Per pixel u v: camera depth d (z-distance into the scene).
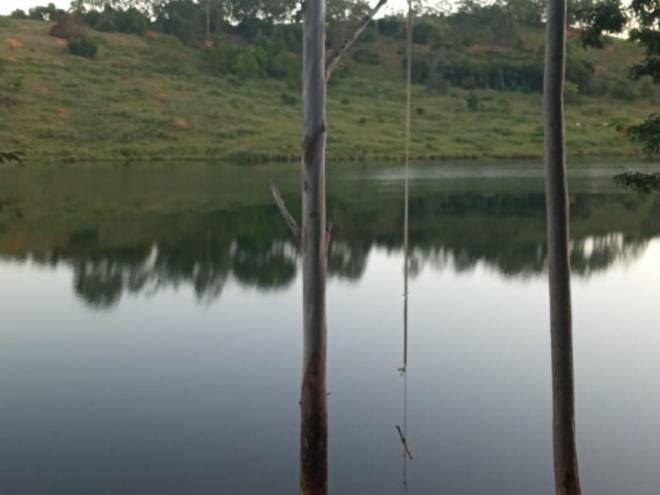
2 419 13.79
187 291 22.34
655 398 14.62
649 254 27.38
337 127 75.38
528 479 11.84
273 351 17.28
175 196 42.56
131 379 15.65
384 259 26.95
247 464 12.23
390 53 98.56
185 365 16.41
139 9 111.88
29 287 22.81
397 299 21.48
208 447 12.80
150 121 73.12
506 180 50.62
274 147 68.75
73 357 16.88
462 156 68.31
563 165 9.05
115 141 68.06
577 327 18.98
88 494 11.27
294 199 41.41
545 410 14.11
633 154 67.81
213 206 39.00
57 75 82.50
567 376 9.23
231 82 90.19
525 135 76.50
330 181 50.31
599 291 22.38
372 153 67.81
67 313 20.16
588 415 13.92
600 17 11.90
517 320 19.50
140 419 13.81
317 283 9.53
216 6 108.69
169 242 29.78
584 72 86.06
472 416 13.88
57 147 65.06
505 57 95.31
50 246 28.92
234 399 14.68
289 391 15.08
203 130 72.69
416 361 16.56
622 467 12.09
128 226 33.19
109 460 12.33
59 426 13.54
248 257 27.06
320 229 9.52
